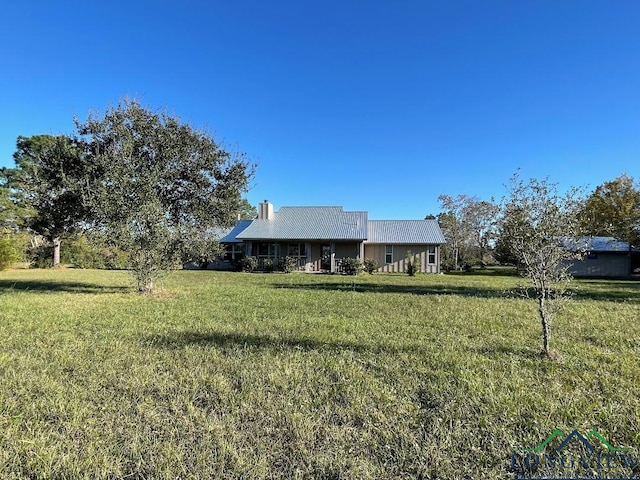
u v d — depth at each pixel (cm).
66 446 284
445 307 966
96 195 1104
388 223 3136
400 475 256
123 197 1142
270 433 306
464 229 3916
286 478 252
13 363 467
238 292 1287
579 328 712
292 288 1452
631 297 1248
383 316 827
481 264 3903
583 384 412
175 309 901
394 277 2270
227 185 1337
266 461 268
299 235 2681
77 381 412
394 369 460
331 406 356
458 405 358
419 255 2864
